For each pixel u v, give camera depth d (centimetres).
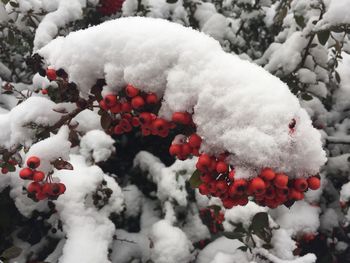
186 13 324
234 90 111
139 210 290
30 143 159
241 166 109
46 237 245
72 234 205
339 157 263
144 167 295
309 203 249
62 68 138
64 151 154
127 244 264
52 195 151
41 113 158
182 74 118
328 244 269
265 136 104
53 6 277
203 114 113
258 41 374
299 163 108
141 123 126
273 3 368
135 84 123
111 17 343
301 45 251
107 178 238
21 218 239
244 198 117
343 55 304
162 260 236
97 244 205
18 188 218
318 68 260
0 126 162
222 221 240
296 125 106
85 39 131
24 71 321
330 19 211
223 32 308
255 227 177
